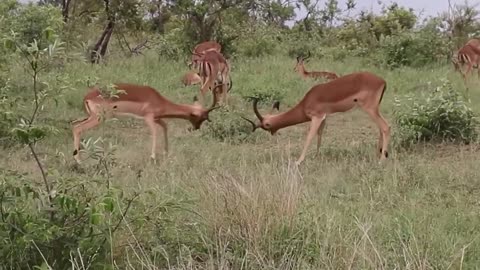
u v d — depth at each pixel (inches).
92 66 713.6
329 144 466.6
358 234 236.1
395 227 252.2
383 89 420.2
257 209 234.2
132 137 492.1
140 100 421.4
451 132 452.4
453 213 280.7
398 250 217.8
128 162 393.1
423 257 213.6
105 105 413.4
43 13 624.4
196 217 242.2
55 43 209.6
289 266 209.3
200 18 946.1
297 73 803.4
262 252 220.5
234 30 976.3
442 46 961.5
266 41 1026.1
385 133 415.8
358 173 365.4
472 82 753.6
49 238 197.2
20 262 207.0
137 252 223.1
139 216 219.6
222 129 492.7
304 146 439.8
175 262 221.5
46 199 206.1
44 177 210.2
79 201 205.9
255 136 484.7
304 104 423.5
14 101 229.8
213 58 621.6
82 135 477.1
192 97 657.0
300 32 1227.9
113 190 206.5
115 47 1034.7
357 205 288.8
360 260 208.1
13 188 205.5
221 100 628.1
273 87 679.1
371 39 1224.2
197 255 226.5
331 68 905.5
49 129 208.7
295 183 255.9
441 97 465.4
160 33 1021.8
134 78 728.3
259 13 1034.7
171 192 283.0
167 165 381.7
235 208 236.1
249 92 661.9
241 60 941.8
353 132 518.6
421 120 450.3
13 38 207.5
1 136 406.3
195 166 382.6
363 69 897.5
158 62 880.9
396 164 370.0
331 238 224.1
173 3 943.7
